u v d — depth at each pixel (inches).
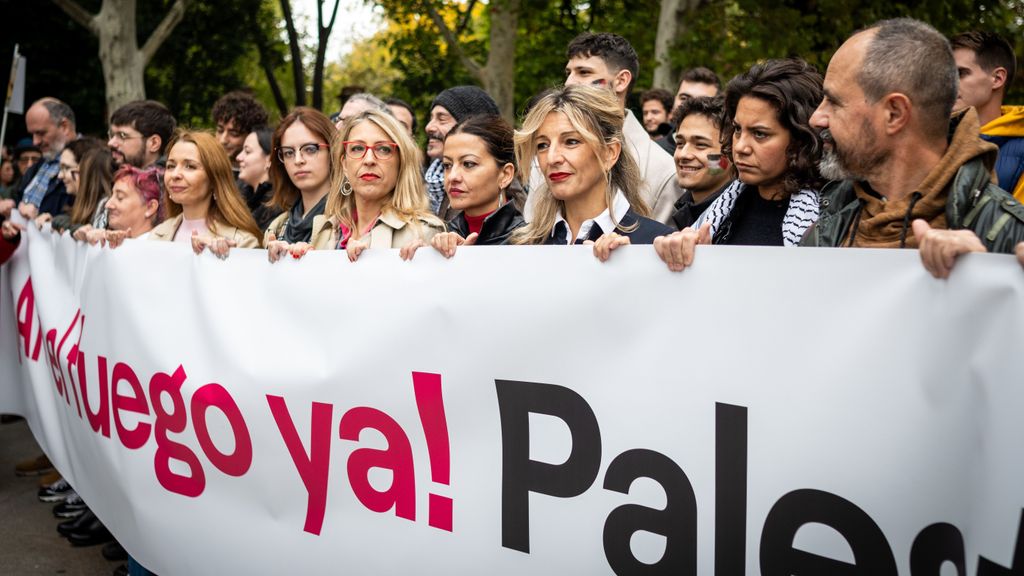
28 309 163.0
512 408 81.0
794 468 65.2
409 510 88.2
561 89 100.8
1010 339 55.9
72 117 239.3
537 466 79.6
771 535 66.4
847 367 63.0
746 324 67.7
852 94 72.9
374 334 90.6
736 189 103.4
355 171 118.0
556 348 78.0
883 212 73.8
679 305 71.3
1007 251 65.9
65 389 139.1
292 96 1171.9
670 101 225.1
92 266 127.1
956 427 58.4
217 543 105.2
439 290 85.7
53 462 151.5
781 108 93.7
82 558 162.2
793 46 454.9
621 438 74.2
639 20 601.3
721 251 68.9
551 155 97.8
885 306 61.6
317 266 95.7
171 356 109.9
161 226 141.2
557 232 105.3
